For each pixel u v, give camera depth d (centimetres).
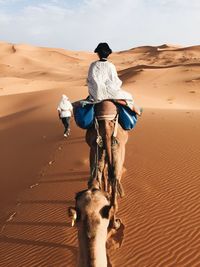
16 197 1427
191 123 2305
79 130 2380
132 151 1684
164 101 5297
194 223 998
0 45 17925
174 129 2111
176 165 1456
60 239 1019
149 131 2088
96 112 749
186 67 7756
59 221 1125
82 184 1402
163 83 6725
